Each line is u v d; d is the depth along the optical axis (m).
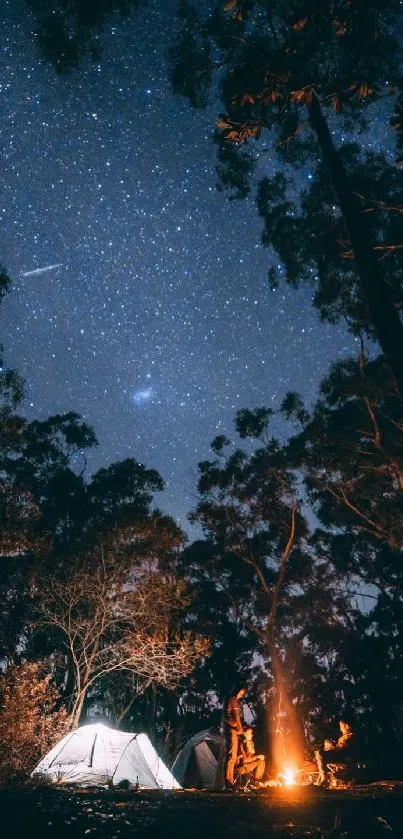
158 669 23.58
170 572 26.41
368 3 12.12
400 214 20.31
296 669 34.53
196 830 6.03
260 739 28.28
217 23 15.84
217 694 35.34
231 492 33.09
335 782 14.33
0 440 22.00
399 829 6.49
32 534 21.64
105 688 31.00
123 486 30.83
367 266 12.49
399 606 34.47
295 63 12.95
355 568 36.59
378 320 12.05
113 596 24.23
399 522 27.22
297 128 14.54
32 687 17.59
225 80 14.20
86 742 16.50
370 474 28.53
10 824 6.14
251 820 6.70
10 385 21.67
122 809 7.46
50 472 31.59
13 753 15.55
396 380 11.66
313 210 22.23
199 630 35.00
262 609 35.50
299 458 30.03
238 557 34.72
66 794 9.77
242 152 20.50
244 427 31.94
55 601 24.08
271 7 15.58
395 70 13.57
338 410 27.31
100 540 24.62
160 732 33.81
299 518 33.66
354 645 32.56
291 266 23.08
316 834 5.95
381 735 29.28
